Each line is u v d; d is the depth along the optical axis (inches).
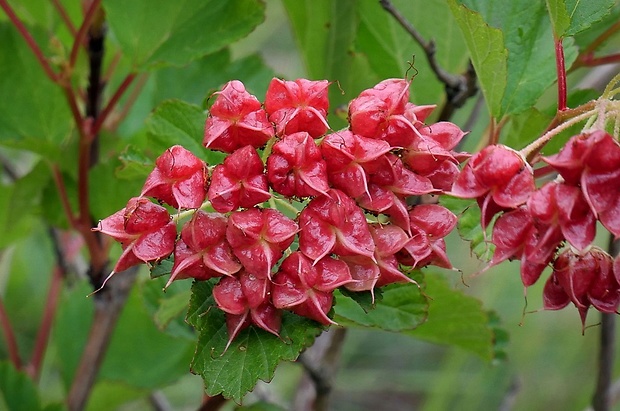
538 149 10.9
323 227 10.2
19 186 13.9
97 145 14.0
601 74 14.3
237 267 10.2
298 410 15.0
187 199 10.2
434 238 10.5
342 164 10.2
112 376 15.1
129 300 15.1
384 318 12.1
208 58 14.6
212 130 10.3
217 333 10.5
